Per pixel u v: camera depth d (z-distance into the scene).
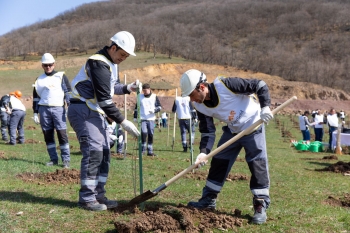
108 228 4.97
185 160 12.20
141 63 76.94
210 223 5.15
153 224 4.86
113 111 5.48
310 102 66.31
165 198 6.65
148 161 11.43
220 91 5.28
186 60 87.75
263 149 5.47
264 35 127.44
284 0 157.12
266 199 5.48
